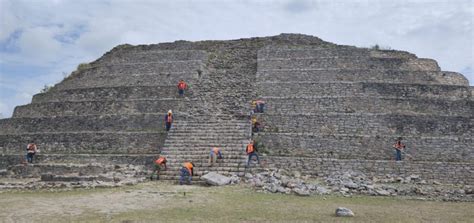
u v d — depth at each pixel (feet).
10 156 85.25
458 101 88.74
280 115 84.43
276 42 126.82
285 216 40.01
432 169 69.77
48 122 93.71
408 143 76.38
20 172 75.25
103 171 71.97
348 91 94.27
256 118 84.48
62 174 69.10
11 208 44.34
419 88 93.86
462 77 101.50
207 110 89.40
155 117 88.17
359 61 107.24
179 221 37.78
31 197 51.93
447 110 88.02
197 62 110.32
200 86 100.48
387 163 70.64
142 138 83.30
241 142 75.92
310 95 94.89
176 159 72.74
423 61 108.88
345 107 88.38
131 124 88.58
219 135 78.33
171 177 68.23
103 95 100.78
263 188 58.23
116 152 82.94
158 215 40.42
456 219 39.29
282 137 78.74
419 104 88.58
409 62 107.86
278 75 103.04
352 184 59.57
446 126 81.56
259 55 113.39
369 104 88.53
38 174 74.28
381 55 114.73
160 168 69.51
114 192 55.67
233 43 128.26
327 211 42.86
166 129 83.56
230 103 91.86
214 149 71.00
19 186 59.93
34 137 89.04
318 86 96.02
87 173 70.79
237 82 101.45
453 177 68.64
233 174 67.62
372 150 76.48
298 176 69.15
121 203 47.42
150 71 110.93
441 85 94.43
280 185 59.67
